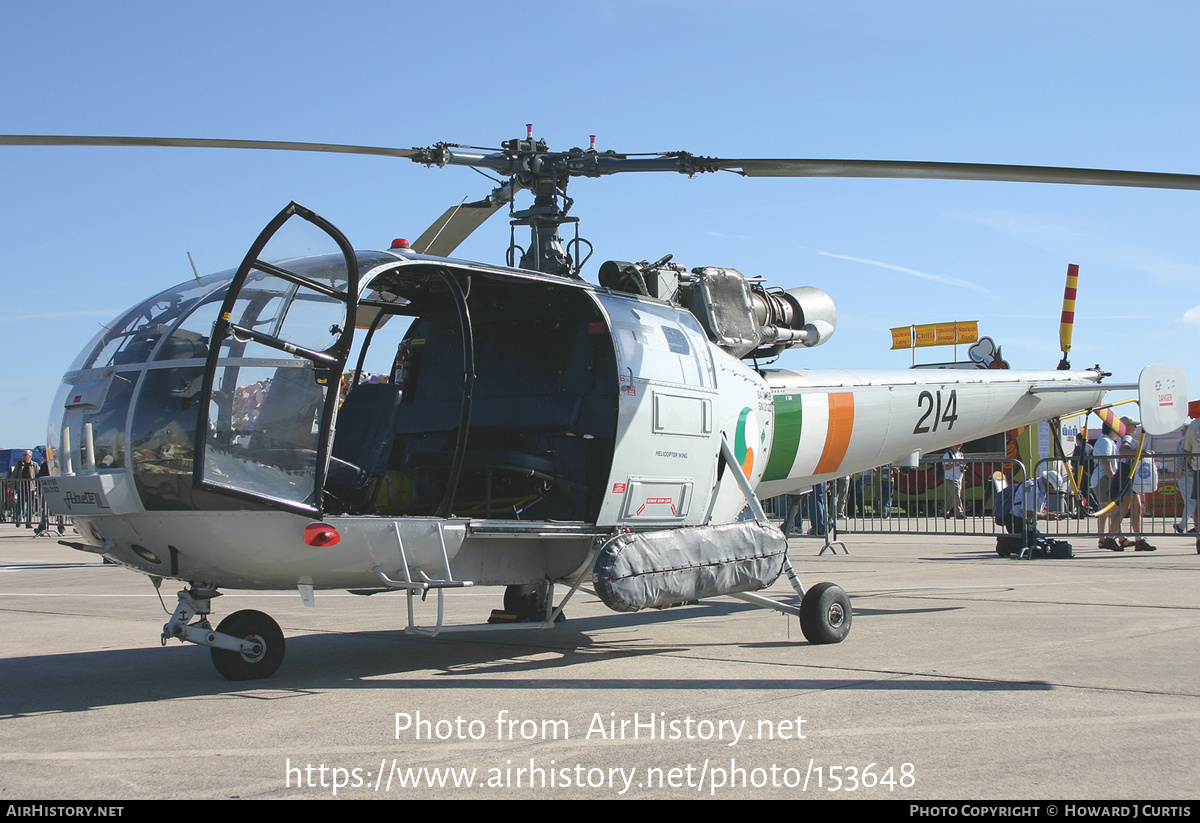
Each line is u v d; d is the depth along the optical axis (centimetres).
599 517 602
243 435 473
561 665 584
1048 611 769
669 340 663
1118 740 393
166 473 473
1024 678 514
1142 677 514
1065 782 342
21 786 351
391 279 637
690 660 595
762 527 661
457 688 516
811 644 647
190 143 605
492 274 580
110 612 875
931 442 954
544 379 660
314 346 494
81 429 500
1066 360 1109
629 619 792
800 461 823
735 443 713
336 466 542
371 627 759
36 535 1975
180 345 493
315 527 482
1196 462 1329
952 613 769
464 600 953
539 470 606
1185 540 1580
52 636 729
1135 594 871
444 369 707
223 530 476
